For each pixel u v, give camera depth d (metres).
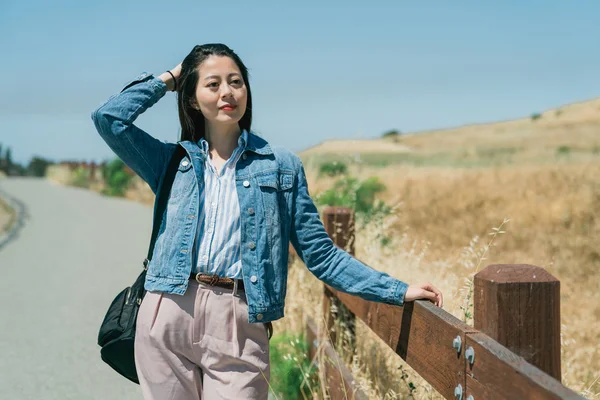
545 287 2.18
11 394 5.27
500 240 11.45
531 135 79.31
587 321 6.51
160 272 2.88
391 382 4.21
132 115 2.99
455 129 96.00
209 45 3.05
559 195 15.74
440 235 12.04
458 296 4.42
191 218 2.89
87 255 12.99
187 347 2.89
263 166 2.97
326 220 5.27
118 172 32.69
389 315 3.32
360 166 10.52
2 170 66.88
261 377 2.93
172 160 3.03
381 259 6.18
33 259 12.57
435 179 20.44
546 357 2.18
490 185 18.59
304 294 5.92
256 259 2.88
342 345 4.87
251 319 2.85
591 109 90.75
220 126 3.04
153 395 2.94
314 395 4.43
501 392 2.04
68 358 6.20
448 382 2.49
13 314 8.00
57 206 26.42
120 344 3.01
